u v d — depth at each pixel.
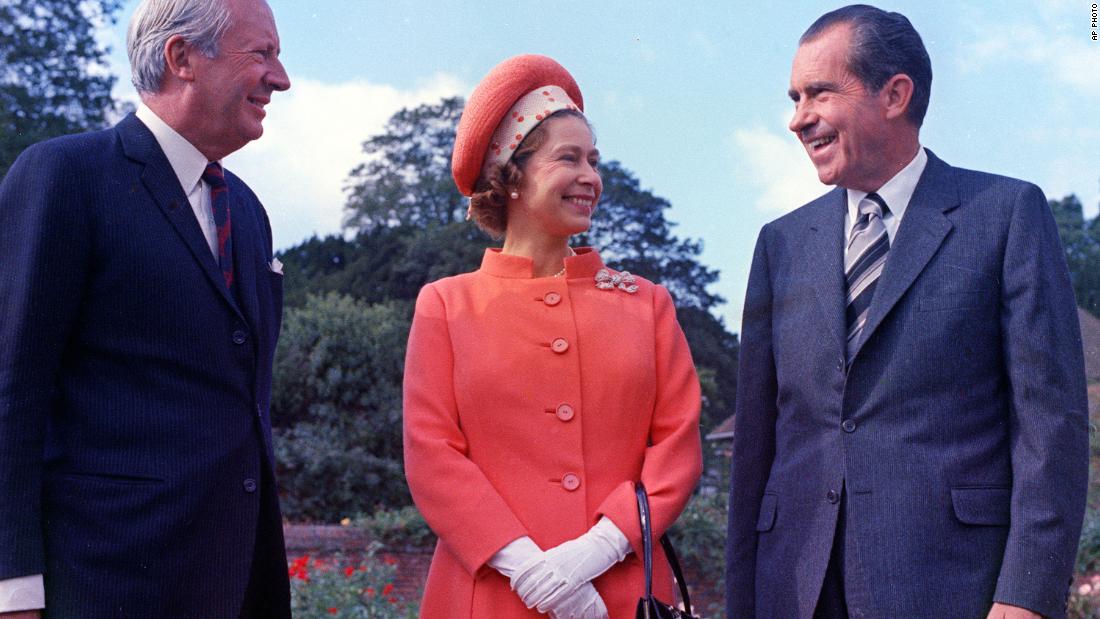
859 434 2.60
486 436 2.54
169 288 2.35
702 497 10.79
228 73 2.46
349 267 22.59
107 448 2.29
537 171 2.67
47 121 12.95
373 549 8.28
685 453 2.56
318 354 14.16
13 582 2.14
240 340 2.44
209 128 2.49
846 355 2.67
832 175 2.78
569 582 2.33
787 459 2.76
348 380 14.01
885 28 2.70
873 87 2.70
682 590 2.52
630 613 2.43
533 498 2.49
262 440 2.47
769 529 2.76
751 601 2.82
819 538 2.62
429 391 2.59
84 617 2.21
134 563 2.25
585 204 2.69
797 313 2.79
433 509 2.46
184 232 2.41
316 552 9.53
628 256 20.59
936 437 2.54
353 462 13.01
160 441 2.31
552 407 2.55
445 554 2.54
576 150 2.68
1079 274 13.69
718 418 16.03
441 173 25.91
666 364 2.68
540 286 2.68
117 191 2.37
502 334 2.62
